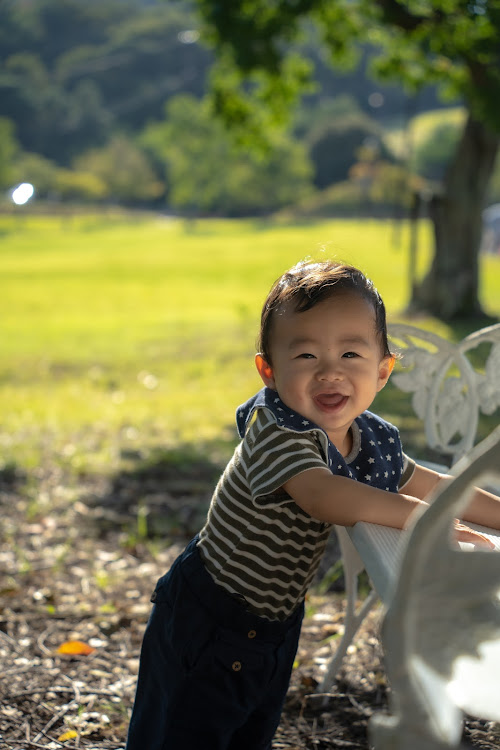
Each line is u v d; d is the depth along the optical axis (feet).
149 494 18.03
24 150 522.88
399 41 46.57
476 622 3.86
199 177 348.79
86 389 33.47
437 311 51.19
